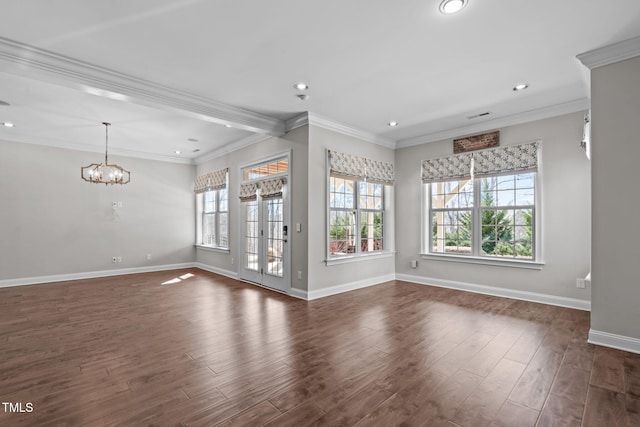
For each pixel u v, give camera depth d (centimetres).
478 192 497
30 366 247
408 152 581
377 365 248
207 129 516
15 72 278
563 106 404
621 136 271
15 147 550
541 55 289
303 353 271
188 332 322
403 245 587
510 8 223
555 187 414
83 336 311
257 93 377
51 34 254
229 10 225
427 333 316
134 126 497
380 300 447
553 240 416
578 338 300
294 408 192
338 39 264
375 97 389
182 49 278
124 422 178
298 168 473
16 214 551
